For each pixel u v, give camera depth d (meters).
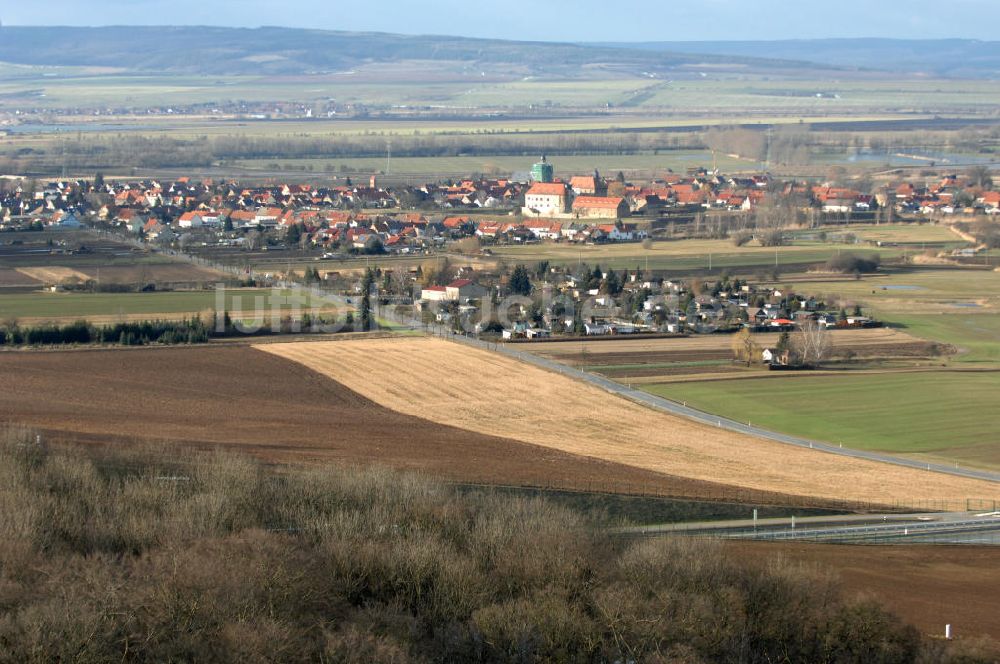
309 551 168.75
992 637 171.62
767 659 160.12
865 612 164.88
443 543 175.00
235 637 142.12
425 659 148.88
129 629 144.12
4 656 135.62
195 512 184.38
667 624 156.25
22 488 188.00
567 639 153.12
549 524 183.75
